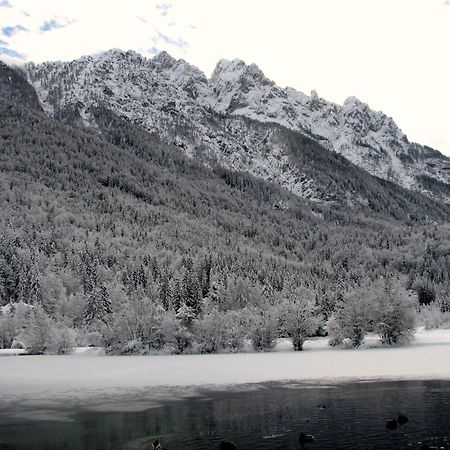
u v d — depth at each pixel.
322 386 44.28
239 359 67.50
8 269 138.50
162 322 81.25
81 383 49.47
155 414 35.09
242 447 26.89
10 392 45.06
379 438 27.84
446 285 183.12
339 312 86.00
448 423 30.53
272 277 176.62
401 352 70.88
